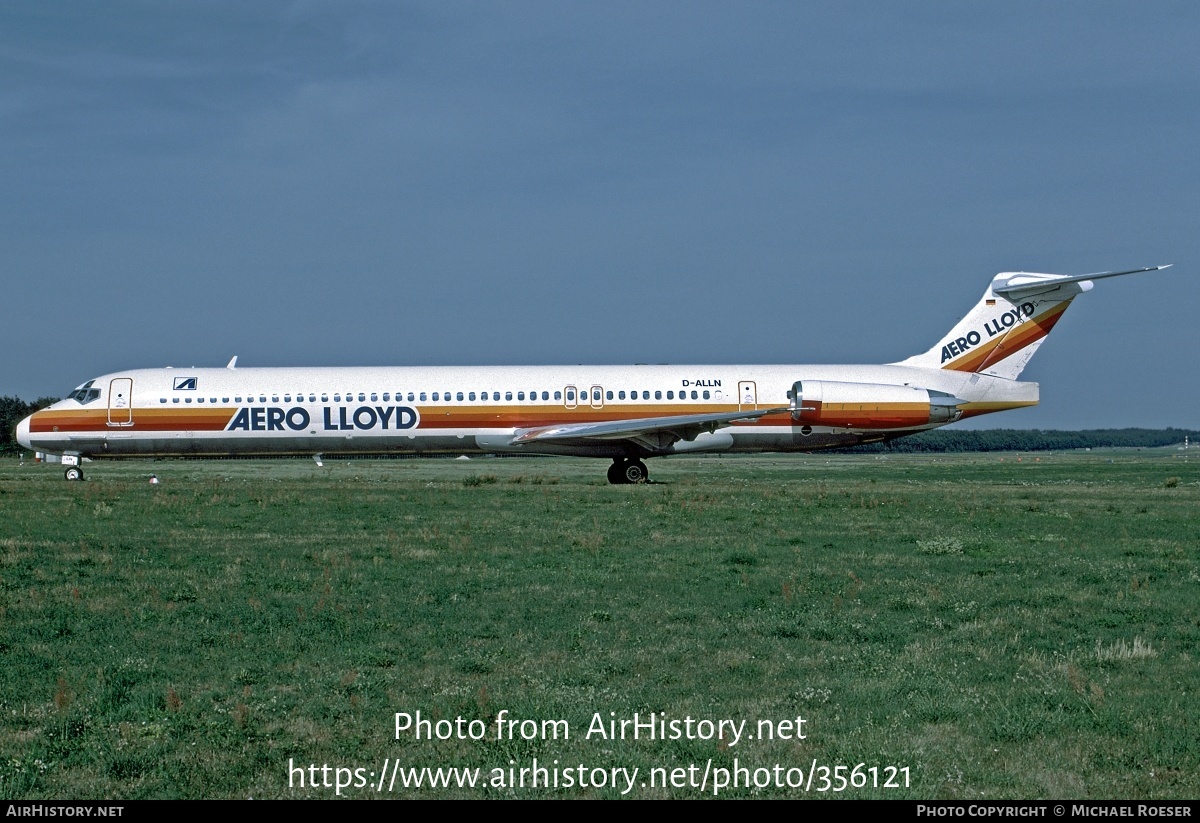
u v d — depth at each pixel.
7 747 23.03
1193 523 64.44
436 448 97.56
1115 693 26.88
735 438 99.06
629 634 33.06
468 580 42.12
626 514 66.81
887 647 31.69
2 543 51.91
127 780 21.50
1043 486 101.88
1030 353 103.00
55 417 96.56
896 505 74.31
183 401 96.38
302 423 96.19
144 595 38.78
